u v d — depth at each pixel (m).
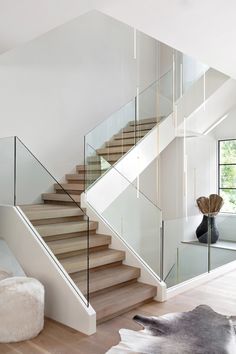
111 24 7.36
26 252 4.01
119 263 4.54
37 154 5.93
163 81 7.21
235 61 4.90
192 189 7.97
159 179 8.30
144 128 6.78
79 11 3.29
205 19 3.57
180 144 7.93
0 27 3.60
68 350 2.98
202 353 2.92
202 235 5.35
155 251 4.55
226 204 8.25
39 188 4.49
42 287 3.45
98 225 4.91
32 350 2.99
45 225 4.12
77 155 6.62
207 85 6.79
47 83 6.08
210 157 8.31
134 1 3.17
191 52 4.55
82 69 6.73
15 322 3.13
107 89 7.27
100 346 3.05
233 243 5.95
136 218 4.75
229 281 5.10
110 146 6.29
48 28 3.63
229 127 8.05
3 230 4.36
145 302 4.13
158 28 3.78
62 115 6.34
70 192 5.67
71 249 3.80
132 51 7.93
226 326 3.46
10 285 3.32
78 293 3.49
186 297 4.36
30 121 5.82
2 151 4.57
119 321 3.59
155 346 3.02
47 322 3.58
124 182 5.45
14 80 5.58
